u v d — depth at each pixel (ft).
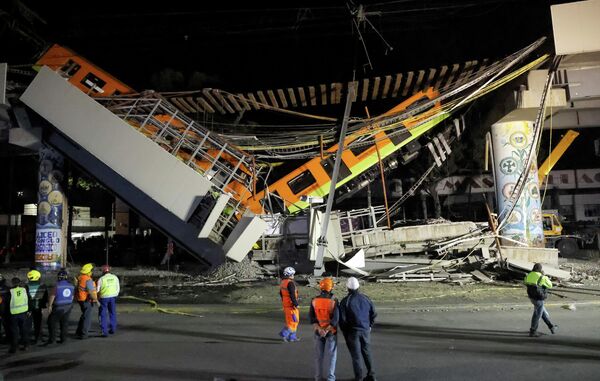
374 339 30.27
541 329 32.83
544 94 63.26
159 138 60.13
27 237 124.06
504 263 59.41
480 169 122.21
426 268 61.26
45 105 59.88
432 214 130.52
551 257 61.82
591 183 134.51
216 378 22.52
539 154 116.37
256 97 77.15
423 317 38.09
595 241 105.50
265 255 66.95
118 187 65.87
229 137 68.23
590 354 25.85
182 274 71.72
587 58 59.93
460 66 69.62
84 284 32.45
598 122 103.30
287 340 30.55
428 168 111.04
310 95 78.28
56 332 33.58
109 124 58.29
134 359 26.30
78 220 168.35
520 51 60.34
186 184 56.13
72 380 22.57
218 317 40.29
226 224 59.67
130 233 140.56
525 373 22.36
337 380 22.03
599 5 55.57
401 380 21.61
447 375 22.27
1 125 75.36
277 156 71.26
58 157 74.95
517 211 69.92
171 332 34.01
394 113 72.64
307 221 66.69
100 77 67.15
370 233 67.51
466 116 82.12
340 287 54.70
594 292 48.88
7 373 23.88
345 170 74.18
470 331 32.40
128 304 47.39
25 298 28.94
